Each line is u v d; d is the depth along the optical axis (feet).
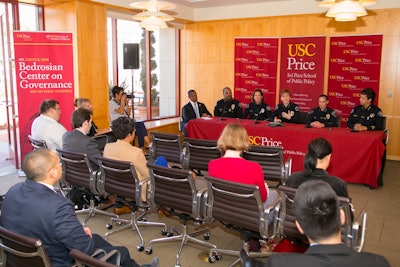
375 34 21.11
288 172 12.28
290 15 23.57
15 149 18.43
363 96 17.95
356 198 14.69
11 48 18.22
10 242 5.58
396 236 11.30
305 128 17.25
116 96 20.11
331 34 22.56
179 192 9.27
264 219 8.00
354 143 15.58
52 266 5.49
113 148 10.70
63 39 17.49
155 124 25.35
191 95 23.81
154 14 15.12
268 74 24.97
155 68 28.04
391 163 20.81
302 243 8.56
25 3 18.88
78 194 12.35
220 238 11.14
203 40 27.32
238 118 21.61
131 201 10.85
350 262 3.84
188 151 13.79
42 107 13.70
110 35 24.45
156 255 10.07
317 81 23.29
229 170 8.51
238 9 25.46
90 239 6.19
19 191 6.30
